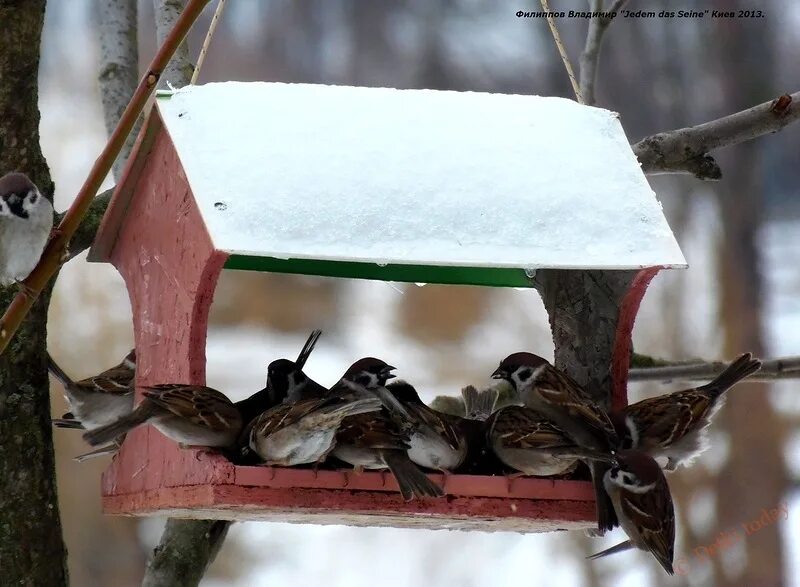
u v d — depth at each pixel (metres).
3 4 9.82
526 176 9.27
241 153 9.02
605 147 9.85
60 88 25.44
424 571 17.62
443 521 9.01
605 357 9.76
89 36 26.45
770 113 11.92
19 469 9.68
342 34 26.58
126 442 9.83
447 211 8.77
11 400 9.73
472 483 8.45
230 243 8.08
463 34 26.28
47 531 9.72
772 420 21.36
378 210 8.60
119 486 9.81
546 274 10.17
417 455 8.38
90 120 23.75
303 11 26.52
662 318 23.27
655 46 25.89
